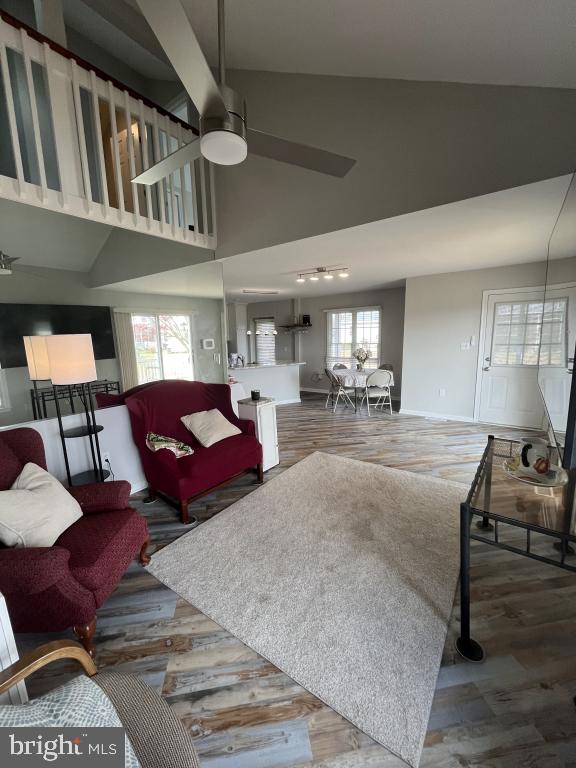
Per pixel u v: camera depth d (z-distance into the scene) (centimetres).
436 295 518
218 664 144
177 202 394
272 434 352
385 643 151
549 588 181
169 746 77
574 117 188
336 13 190
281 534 235
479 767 107
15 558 132
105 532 169
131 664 145
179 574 198
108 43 434
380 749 113
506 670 138
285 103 291
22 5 363
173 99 481
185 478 248
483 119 214
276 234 328
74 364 215
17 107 339
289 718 123
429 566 199
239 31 244
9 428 222
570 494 166
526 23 149
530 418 467
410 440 438
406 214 252
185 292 422
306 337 831
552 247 266
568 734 116
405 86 239
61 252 386
